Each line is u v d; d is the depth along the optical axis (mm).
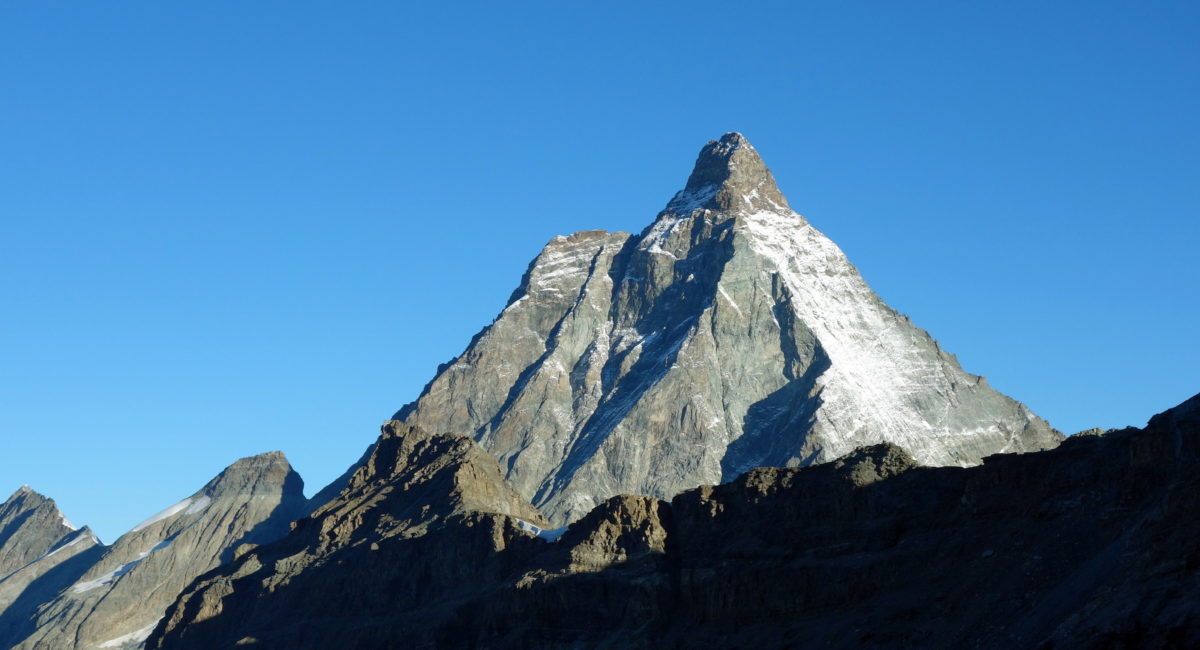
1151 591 193750
